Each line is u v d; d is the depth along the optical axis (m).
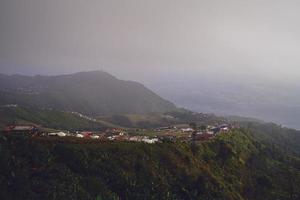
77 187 98.69
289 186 145.88
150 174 116.00
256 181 145.50
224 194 123.06
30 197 90.31
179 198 113.25
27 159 103.25
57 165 105.19
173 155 131.38
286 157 185.75
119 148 123.12
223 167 145.38
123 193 105.50
